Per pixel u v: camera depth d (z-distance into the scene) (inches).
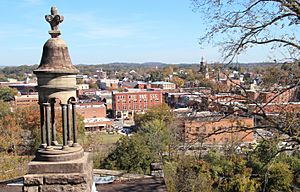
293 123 519.5
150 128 2234.3
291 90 548.7
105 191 606.9
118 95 5265.8
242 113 553.3
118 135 3577.8
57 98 396.2
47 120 398.0
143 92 5378.9
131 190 612.1
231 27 569.0
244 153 689.0
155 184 645.9
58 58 397.7
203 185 842.8
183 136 600.1
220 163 893.2
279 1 537.6
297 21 543.5
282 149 546.3
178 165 794.2
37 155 394.9
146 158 1704.0
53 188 373.4
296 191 721.6
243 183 895.7
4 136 2240.4
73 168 380.8
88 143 2239.2
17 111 2731.3
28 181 371.6
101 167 1728.6
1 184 674.2
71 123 451.8
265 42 559.5
